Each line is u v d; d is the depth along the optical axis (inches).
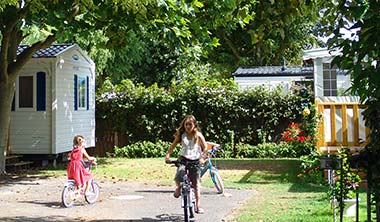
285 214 315.0
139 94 772.6
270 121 735.7
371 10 118.4
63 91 658.2
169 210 343.3
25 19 458.6
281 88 739.4
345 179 228.5
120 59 1053.2
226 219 303.3
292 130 679.7
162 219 313.0
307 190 417.7
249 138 745.0
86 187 369.4
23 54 560.1
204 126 753.6
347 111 477.4
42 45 554.9
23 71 642.8
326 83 673.0
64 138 660.7
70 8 424.8
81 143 372.5
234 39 1026.7
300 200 369.1
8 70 556.7
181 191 290.8
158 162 668.7
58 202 380.8
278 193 406.0
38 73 640.4
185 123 297.3
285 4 176.4
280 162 636.7
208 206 348.8
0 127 555.5
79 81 706.8
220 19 425.7
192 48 476.1
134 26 450.6
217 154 729.0
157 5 403.9
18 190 444.5
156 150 752.3
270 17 181.0
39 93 640.4
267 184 455.5
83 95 719.1
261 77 870.4
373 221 191.5
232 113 745.6
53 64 636.1
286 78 861.2
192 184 301.7
